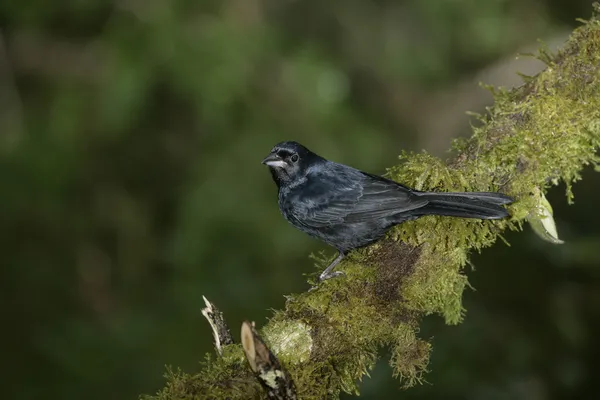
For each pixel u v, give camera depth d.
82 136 14.52
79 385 12.16
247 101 14.12
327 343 6.04
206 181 13.95
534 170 6.32
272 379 5.38
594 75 6.17
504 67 16.00
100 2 14.52
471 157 6.66
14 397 12.01
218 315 6.11
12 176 14.63
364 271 6.28
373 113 15.91
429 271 6.36
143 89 13.55
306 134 14.06
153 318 13.27
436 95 16.59
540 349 11.38
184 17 13.96
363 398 10.66
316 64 14.38
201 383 5.65
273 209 13.70
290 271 13.41
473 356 10.99
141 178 15.23
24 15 14.54
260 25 14.38
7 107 14.98
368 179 7.54
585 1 15.87
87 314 13.75
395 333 6.26
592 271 12.23
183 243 13.59
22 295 13.85
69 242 14.70
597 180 14.70
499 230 6.55
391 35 16.34
